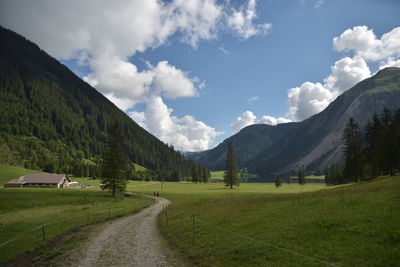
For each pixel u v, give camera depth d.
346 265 9.77
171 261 14.21
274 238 14.51
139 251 16.62
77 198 58.84
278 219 18.44
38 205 47.00
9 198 50.94
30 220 29.84
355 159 64.06
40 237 20.72
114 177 74.75
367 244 11.07
